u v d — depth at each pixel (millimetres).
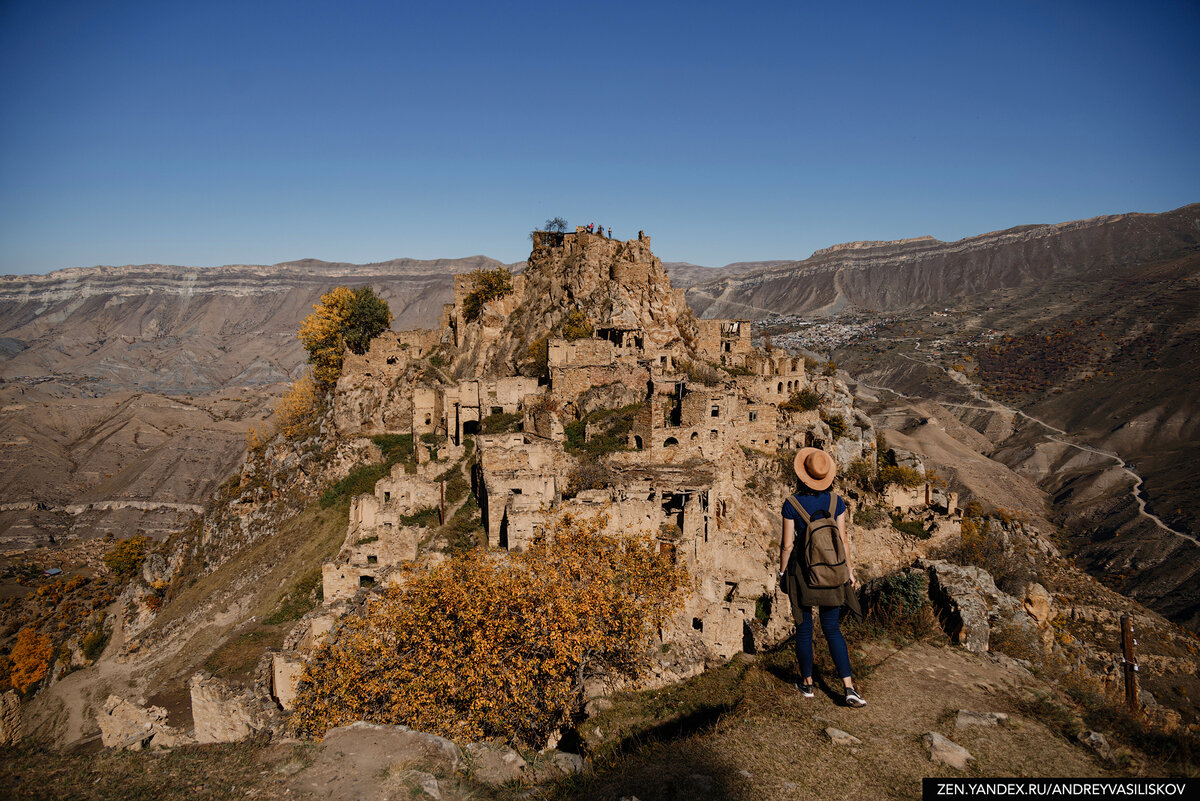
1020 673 16641
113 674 67750
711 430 62250
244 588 68812
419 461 67688
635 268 93812
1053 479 193375
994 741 13023
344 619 33125
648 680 24672
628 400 69688
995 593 20547
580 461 58125
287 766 14438
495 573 32219
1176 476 167750
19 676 81625
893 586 19922
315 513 74938
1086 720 14219
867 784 11719
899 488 80188
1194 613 111438
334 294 106438
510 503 45656
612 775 13008
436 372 90750
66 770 16625
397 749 14141
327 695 26188
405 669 25828
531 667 24000
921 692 15141
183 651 63562
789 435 76062
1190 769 12328
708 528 50688
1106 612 74938
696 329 94875
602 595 26500
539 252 106062
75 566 147625
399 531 52844
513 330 94312
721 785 11883
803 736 13312
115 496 189375
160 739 29375
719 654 31656
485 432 67438
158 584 89562
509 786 13141
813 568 13727
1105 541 147500
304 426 97562
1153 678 58969
